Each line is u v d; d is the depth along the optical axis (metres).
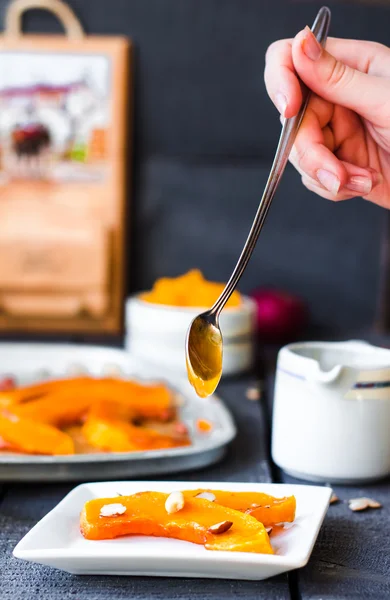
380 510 0.76
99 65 1.41
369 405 0.79
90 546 0.67
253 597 0.65
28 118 1.41
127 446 0.83
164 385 1.00
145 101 1.45
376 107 0.78
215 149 1.46
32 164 1.42
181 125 1.46
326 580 0.67
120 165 1.42
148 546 0.67
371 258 1.48
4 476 0.78
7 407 0.88
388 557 0.69
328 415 0.79
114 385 0.95
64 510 0.70
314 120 0.81
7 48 1.40
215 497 0.70
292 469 0.81
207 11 1.42
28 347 1.14
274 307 1.33
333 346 0.84
